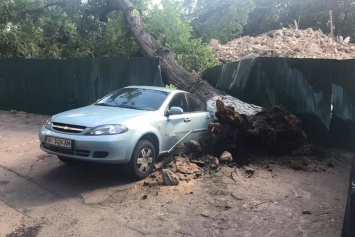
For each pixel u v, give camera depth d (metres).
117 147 5.68
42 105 13.73
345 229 3.74
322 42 15.09
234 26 17.44
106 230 4.48
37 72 13.67
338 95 7.92
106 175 6.40
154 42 12.30
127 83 11.28
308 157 7.55
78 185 5.93
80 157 5.68
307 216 4.91
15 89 14.44
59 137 5.82
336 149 8.06
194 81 10.53
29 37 16.56
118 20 14.56
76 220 4.73
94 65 12.08
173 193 5.63
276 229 4.54
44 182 6.05
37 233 4.38
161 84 10.48
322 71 8.12
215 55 14.48
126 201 5.34
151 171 6.39
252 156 7.36
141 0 14.62
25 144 8.74
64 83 12.99
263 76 9.23
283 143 7.58
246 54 13.95
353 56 13.61
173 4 14.15
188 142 7.11
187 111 7.53
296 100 8.59
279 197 5.53
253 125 7.30
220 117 7.21
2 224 4.59
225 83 10.54
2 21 16.59
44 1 16.22
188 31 14.08
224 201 5.35
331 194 5.71
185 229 4.53
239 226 4.61
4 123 11.80
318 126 8.27
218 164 6.75
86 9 15.70
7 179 6.19
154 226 4.60
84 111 6.54
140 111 6.61
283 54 12.87
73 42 16.44
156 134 6.41
